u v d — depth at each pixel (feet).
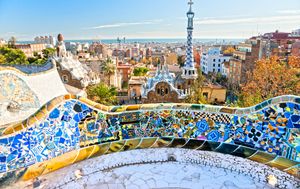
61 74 92.43
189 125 15.42
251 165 13.03
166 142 15.17
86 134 14.19
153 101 87.92
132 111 15.21
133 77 146.00
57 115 13.15
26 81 40.65
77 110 13.85
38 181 11.73
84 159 13.58
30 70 52.06
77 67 101.50
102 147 14.49
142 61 332.39
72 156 13.43
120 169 13.05
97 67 148.05
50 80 49.14
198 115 15.28
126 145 14.85
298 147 12.65
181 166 13.34
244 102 64.95
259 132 13.96
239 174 12.58
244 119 14.40
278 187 11.53
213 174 12.64
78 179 12.17
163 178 12.37
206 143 14.94
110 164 13.30
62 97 13.42
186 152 14.37
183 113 15.42
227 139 14.83
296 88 66.90
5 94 35.94
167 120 15.53
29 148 12.23
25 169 11.94
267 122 13.71
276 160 13.05
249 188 11.55
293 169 12.33
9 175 11.51
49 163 12.59
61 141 13.28
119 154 14.16
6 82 36.68
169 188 11.64
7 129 11.85
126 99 131.34
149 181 12.14
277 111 13.42
